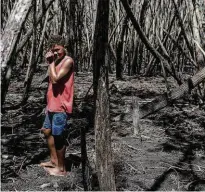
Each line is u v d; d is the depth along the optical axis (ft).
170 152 15.57
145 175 13.14
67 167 13.29
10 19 5.51
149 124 19.22
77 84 29.68
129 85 30.19
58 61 12.07
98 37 7.79
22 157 13.93
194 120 20.33
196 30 20.02
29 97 23.61
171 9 33.71
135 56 36.29
